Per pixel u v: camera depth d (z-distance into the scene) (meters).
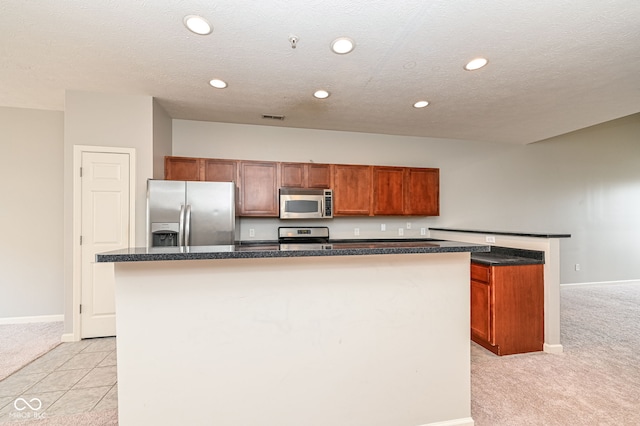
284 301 1.55
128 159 3.08
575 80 2.76
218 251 1.39
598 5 1.77
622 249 5.54
